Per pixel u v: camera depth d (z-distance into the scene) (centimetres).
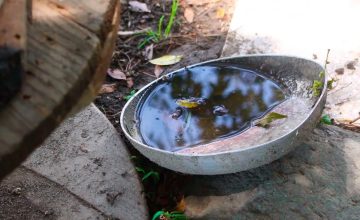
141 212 180
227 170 168
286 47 248
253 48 250
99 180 187
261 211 180
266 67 207
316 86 188
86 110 209
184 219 184
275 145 166
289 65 202
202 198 189
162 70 251
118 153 196
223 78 209
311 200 181
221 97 202
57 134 201
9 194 183
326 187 185
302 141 186
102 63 100
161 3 290
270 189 186
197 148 180
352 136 204
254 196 185
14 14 95
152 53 261
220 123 191
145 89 203
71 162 193
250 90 203
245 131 186
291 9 266
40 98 87
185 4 287
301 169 191
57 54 92
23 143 83
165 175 202
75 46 94
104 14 100
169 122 193
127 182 187
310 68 195
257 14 266
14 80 86
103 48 99
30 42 93
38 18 97
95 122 206
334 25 254
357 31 249
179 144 184
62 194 183
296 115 188
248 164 167
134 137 186
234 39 256
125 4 289
